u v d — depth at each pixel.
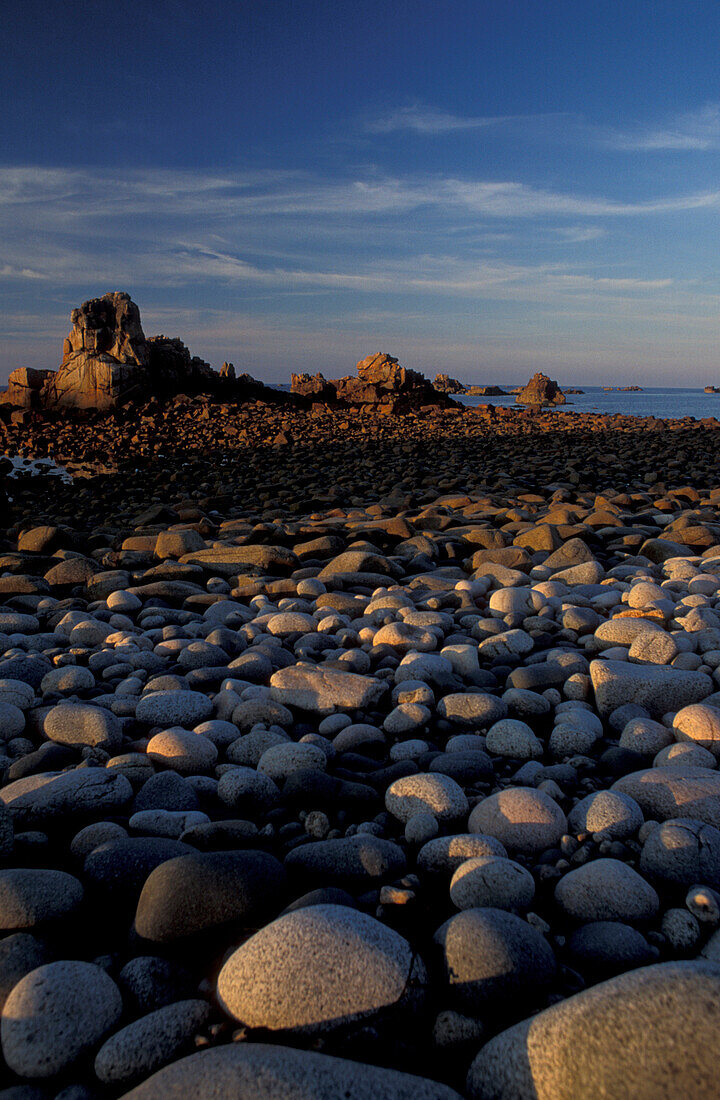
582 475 14.10
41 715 3.22
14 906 1.83
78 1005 1.50
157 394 36.88
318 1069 1.25
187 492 13.83
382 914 1.94
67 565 6.43
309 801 2.50
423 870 2.14
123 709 3.36
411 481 13.45
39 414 33.84
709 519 8.76
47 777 2.53
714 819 2.25
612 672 3.33
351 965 1.50
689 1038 1.18
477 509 10.01
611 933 1.77
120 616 4.98
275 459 18.89
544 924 1.84
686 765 2.52
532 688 3.54
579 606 4.83
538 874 2.10
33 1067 1.43
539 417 38.88
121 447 23.08
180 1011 1.51
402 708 3.24
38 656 4.06
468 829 2.36
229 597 5.75
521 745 2.92
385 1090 1.23
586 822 2.28
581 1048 1.23
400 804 2.44
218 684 3.76
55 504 12.91
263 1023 1.45
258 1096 1.19
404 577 6.28
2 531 10.15
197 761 2.81
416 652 3.91
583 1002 1.30
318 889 1.91
